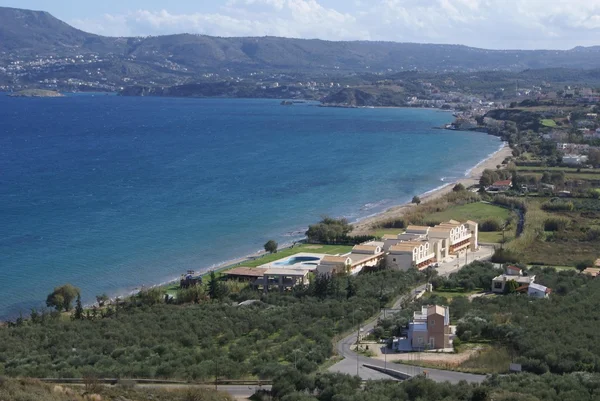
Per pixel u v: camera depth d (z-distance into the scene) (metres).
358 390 89.12
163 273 166.38
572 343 106.06
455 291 148.12
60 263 171.75
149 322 125.62
